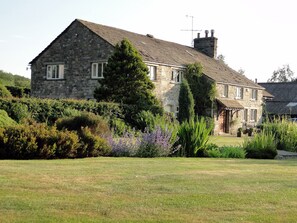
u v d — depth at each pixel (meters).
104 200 6.61
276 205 6.67
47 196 6.74
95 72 34.00
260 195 7.34
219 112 40.09
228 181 8.70
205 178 8.96
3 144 12.53
